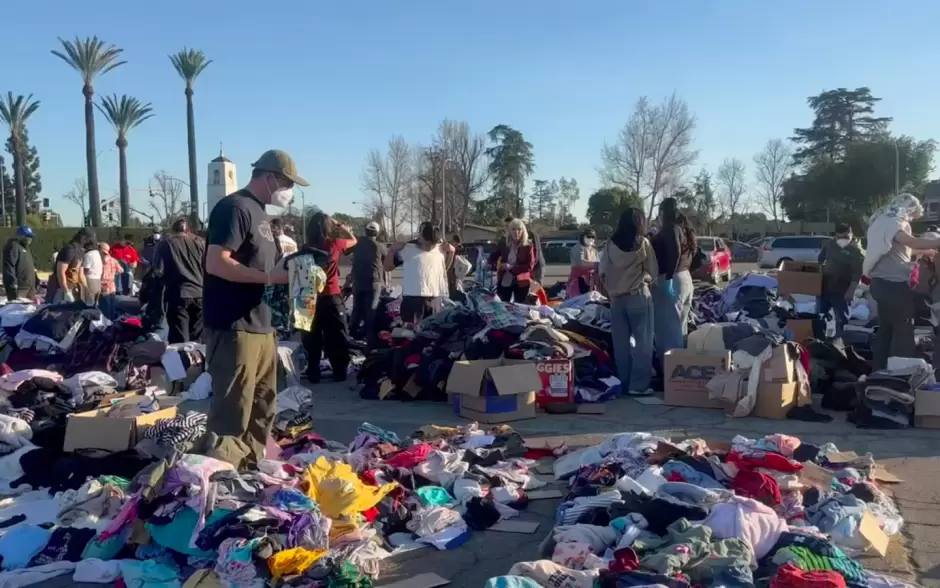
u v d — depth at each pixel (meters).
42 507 5.00
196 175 50.91
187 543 4.02
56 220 74.06
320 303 9.17
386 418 7.51
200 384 8.34
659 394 8.41
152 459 5.39
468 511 4.84
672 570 3.59
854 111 74.31
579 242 15.13
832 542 4.20
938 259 8.07
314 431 6.96
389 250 10.73
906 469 5.71
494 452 5.82
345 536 4.28
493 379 7.11
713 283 14.86
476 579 4.07
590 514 4.49
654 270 8.19
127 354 8.73
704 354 7.77
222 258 4.54
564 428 7.03
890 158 58.09
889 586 3.70
